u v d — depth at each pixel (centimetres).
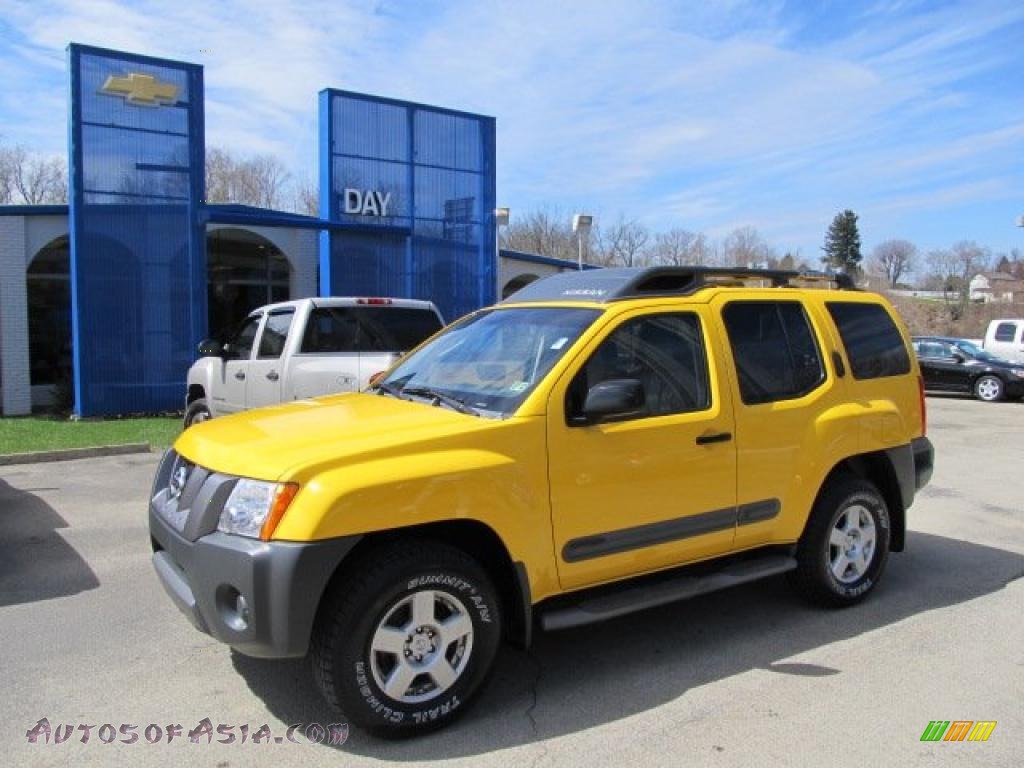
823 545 487
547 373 388
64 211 1686
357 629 336
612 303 425
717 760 334
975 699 387
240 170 4606
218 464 360
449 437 358
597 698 389
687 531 425
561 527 382
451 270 1855
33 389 1736
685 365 434
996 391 1927
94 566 584
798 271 527
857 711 375
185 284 1538
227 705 379
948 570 590
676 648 448
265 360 853
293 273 1997
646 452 405
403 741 350
